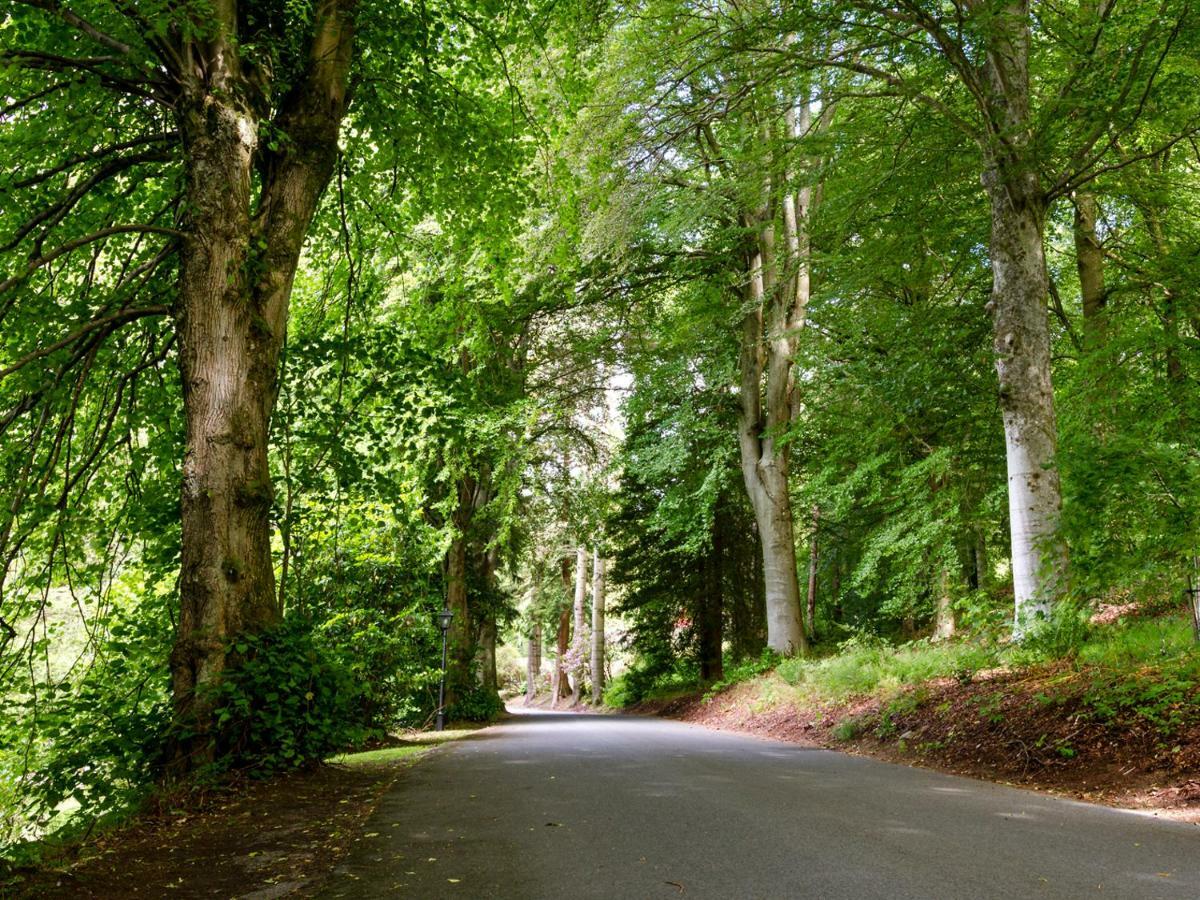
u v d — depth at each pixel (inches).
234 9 361.7
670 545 1175.6
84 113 384.5
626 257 822.5
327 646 538.9
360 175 528.7
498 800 280.1
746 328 892.6
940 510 687.7
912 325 606.5
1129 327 523.5
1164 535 357.4
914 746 400.5
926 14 452.4
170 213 439.5
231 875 186.1
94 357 380.2
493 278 589.6
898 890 161.8
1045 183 522.0
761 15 477.4
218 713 293.6
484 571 1203.9
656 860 188.7
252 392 344.5
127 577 441.4
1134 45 433.1
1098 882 165.0
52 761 306.3
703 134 793.6
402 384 454.6
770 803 263.0
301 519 495.5
